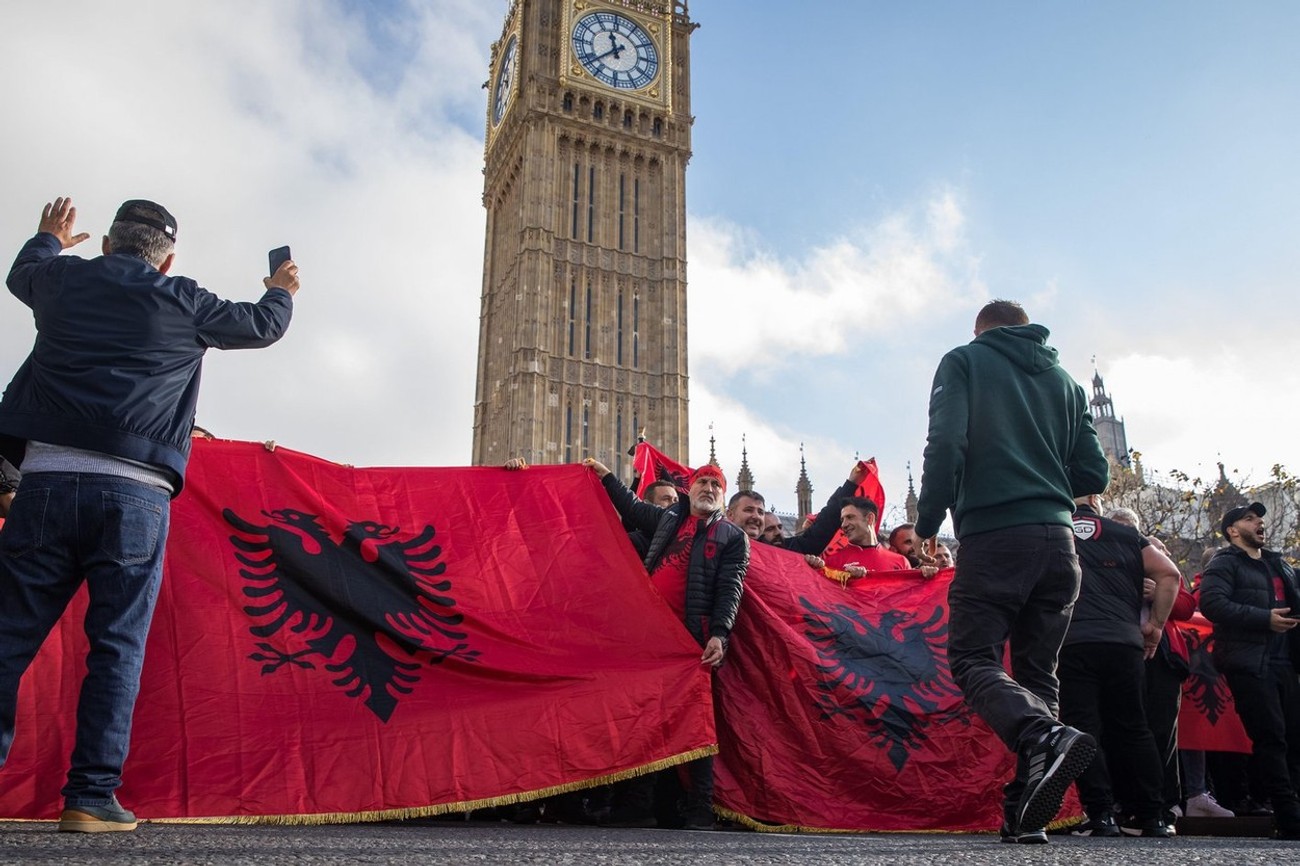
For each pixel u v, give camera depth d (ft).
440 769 17.35
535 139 184.14
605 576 20.86
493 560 20.97
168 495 12.91
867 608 23.30
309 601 19.04
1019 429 14.42
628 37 195.72
